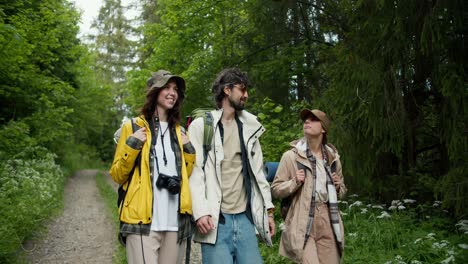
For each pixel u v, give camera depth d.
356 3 6.23
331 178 3.53
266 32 10.54
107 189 15.77
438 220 5.68
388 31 5.95
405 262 4.46
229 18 12.17
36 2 12.98
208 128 3.13
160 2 13.37
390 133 6.09
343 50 6.49
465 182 5.14
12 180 7.76
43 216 8.20
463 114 5.38
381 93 6.02
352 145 6.36
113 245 7.03
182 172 2.97
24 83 12.34
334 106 6.62
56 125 14.58
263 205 3.17
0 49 9.06
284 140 7.72
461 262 4.17
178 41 12.52
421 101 6.66
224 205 3.09
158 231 2.86
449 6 5.38
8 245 5.44
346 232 5.79
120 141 2.99
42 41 12.41
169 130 3.09
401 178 7.02
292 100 10.99
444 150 6.76
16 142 10.74
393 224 5.53
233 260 3.15
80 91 23.12
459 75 5.39
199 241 3.05
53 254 6.38
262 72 10.77
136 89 14.00
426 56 5.81
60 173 15.40
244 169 3.17
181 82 3.09
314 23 10.41
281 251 3.58
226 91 3.23
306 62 10.53
